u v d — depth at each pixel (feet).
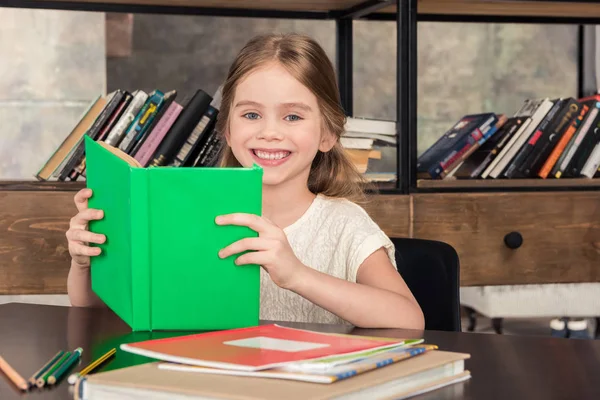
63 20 8.91
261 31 9.02
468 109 9.68
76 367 2.52
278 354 2.25
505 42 9.70
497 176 6.89
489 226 6.53
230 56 9.04
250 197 3.02
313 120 4.34
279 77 4.22
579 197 6.70
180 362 2.22
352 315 3.36
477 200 6.49
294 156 4.33
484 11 7.47
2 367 2.49
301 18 7.50
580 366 2.49
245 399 1.88
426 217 6.41
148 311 3.04
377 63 8.98
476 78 9.66
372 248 4.22
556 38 9.77
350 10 7.36
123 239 3.08
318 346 2.37
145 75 9.00
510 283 6.60
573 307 7.98
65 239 6.00
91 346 2.83
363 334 3.10
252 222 3.02
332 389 1.95
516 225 6.59
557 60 9.71
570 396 2.16
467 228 6.49
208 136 6.42
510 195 6.56
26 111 8.97
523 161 6.93
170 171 2.94
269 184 4.41
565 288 7.96
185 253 3.01
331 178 4.97
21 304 3.75
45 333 3.06
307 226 4.60
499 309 8.05
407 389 2.15
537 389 2.22
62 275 6.01
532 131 6.95
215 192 2.98
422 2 6.92
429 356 2.33
